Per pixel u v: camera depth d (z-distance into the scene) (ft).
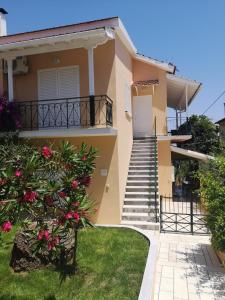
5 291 21.61
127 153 46.39
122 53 44.78
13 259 24.64
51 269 24.30
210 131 87.51
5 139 36.37
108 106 38.09
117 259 26.37
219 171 28.02
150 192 42.09
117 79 40.42
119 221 38.04
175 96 69.46
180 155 71.20
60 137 38.14
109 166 38.55
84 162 20.99
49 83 42.24
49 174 18.69
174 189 74.90
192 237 36.14
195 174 31.89
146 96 57.41
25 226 17.06
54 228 17.52
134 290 21.26
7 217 15.31
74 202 17.65
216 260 29.22
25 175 15.33
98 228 35.65
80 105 40.34
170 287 23.65
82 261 25.90
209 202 26.84
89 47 36.14
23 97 43.19
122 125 42.91
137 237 32.42
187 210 49.16
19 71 42.52
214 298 22.04
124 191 41.91
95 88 39.75
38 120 41.86
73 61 41.06
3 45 36.52
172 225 40.01
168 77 57.16
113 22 40.06
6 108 38.19
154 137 54.95
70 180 18.24
